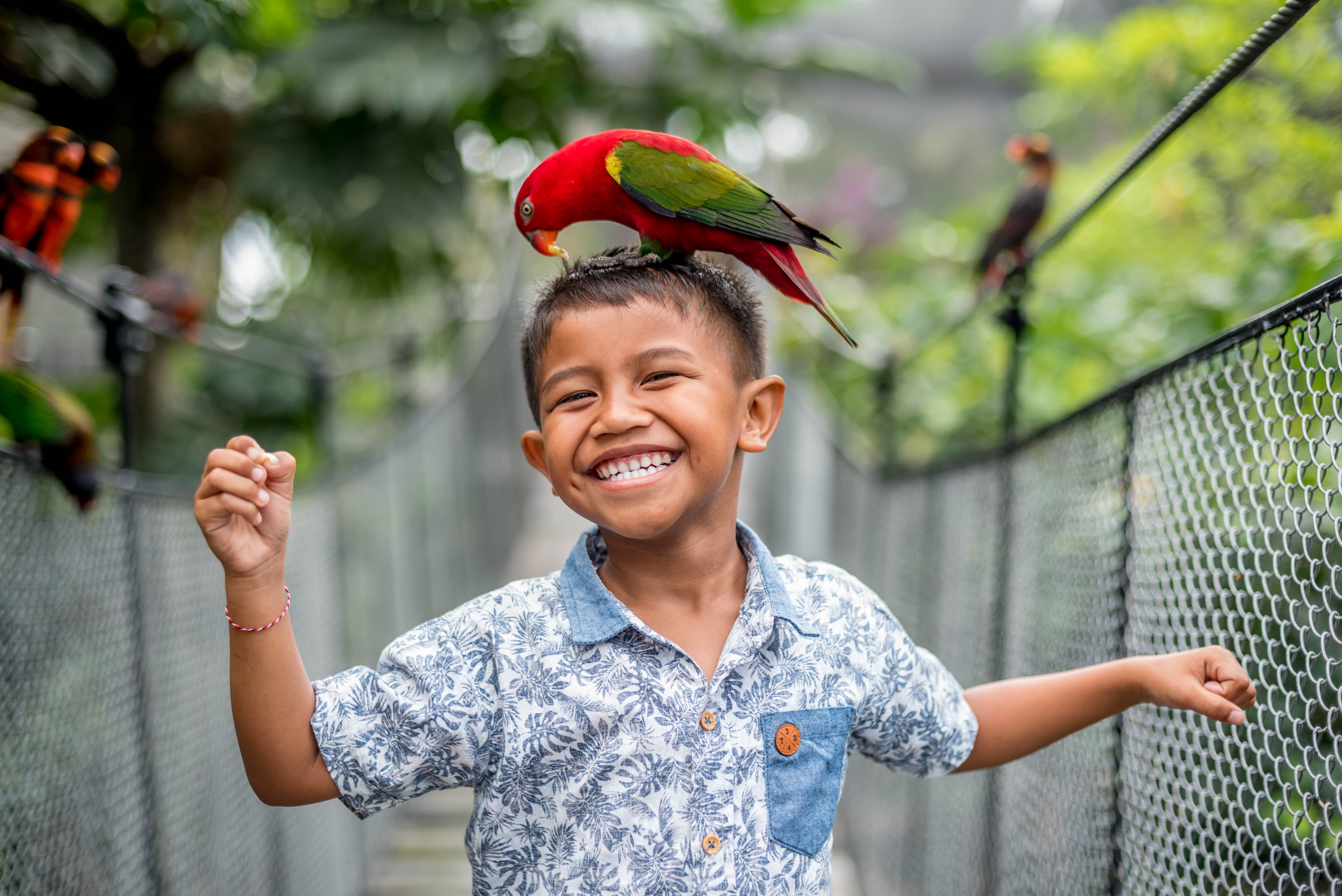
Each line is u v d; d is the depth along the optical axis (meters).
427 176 4.41
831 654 1.17
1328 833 0.87
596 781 1.08
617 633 1.11
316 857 2.79
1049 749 1.59
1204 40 3.83
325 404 3.95
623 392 1.08
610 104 4.69
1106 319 3.91
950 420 4.24
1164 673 1.06
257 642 1.02
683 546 1.14
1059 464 1.64
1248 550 1.00
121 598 1.65
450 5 4.35
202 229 4.96
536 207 1.20
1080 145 5.79
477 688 1.10
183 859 1.83
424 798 4.21
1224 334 1.06
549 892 1.08
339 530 3.07
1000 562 1.94
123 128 3.99
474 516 5.91
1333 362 1.00
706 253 1.37
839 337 5.27
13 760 1.28
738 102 4.82
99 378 4.51
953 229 6.07
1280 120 3.12
